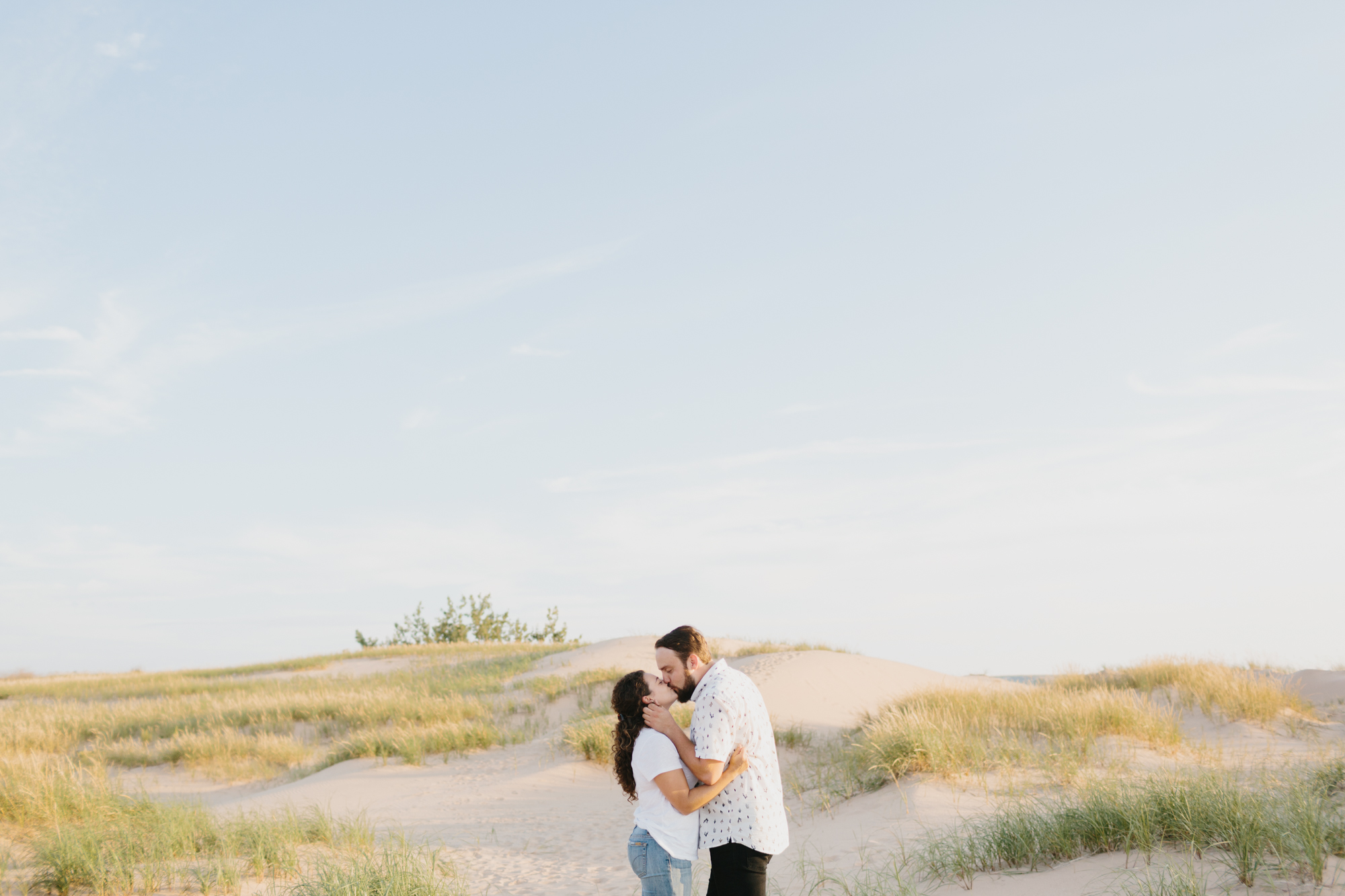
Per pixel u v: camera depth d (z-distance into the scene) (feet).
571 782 44.34
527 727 64.28
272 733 64.34
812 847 25.70
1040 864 18.81
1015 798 25.41
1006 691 49.83
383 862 23.77
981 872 19.17
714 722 12.53
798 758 43.86
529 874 27.12
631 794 13.58
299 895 21.72
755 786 12.80
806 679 62.95
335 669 122.52
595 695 72.13
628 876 26.45
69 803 30.19
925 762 31.55
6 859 24.23
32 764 34.04
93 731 67.26
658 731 12.89
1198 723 45.24
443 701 71.15
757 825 12.66
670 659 13.39
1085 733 36.17
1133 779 22.61
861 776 33.40
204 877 23.41
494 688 82.94
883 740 34.17
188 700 80.53
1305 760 27.94
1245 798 18.25
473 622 195.31
